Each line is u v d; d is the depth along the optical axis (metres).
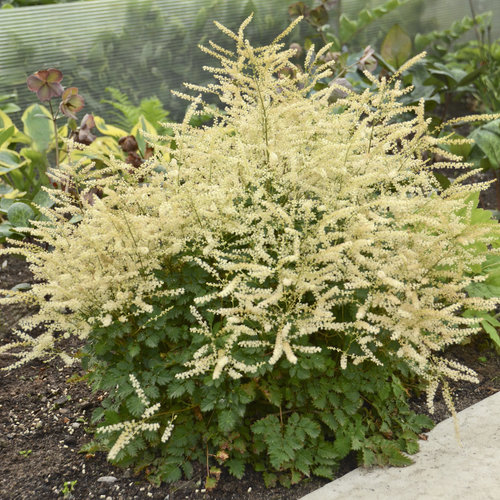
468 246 2.96
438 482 2.21
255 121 2.41
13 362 3.07
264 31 5.09
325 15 5.01
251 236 2.31
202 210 2.18
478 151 4.43
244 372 2.22
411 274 2.26
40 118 4.26
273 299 2.04
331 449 2.34
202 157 2.34
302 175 2.36
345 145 2.23
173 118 4.95
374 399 2.48
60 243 2.24
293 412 2.39
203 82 4.92
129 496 2.25
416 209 2.56
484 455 2.32
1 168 3.81
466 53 6.03
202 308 2.31
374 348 2.34
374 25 5.79
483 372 2.91
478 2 6.22
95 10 4.52
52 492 2.28
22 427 2.63
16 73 4.44
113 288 2.22
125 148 3.62
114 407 2.36
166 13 4.68
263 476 2.31
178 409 2.38
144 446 2.27
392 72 4.80
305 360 2.23
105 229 2.21
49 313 2.28
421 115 2.39
